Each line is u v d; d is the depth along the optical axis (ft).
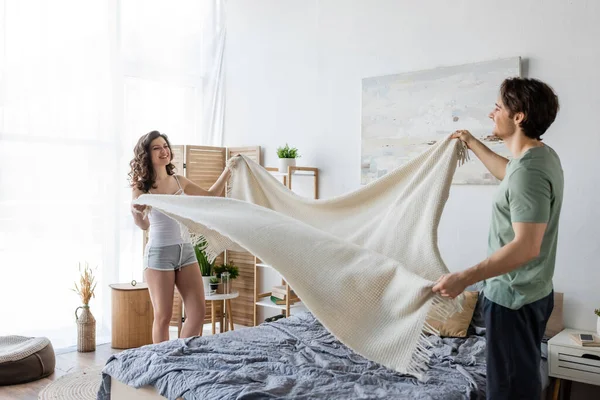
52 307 14.94
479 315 10.97
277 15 16.43
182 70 17.71
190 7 17.87
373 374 8.18
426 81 12.94
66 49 15.03
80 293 14.62
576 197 11.02
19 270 14.39
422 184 7.93
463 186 12.43
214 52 18.12
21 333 14.44
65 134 15.05
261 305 15.53
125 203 16.34
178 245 11.27
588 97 10.87
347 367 8.46
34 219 14.57
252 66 17.13
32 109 14.46
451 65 12.71
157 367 8.10
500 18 12.00
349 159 14.71
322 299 6.48
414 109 13.15
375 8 14.11
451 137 7.87
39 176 14.62
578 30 10.98
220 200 8.84
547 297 6.19
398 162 13.44
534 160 5.90
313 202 9.23
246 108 17.29
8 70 14.05
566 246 11.13
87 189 15.48
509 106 6.26
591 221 10.85
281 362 8.64
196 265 11.58
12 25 14.11
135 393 8.27
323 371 8.10
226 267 15.62
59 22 14.90
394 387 7.64
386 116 13.64
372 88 13.89
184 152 15.94
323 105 15.28
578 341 9.78
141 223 11.38
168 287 11.19
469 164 12.23
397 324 6.11
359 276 6.51
